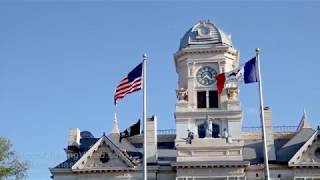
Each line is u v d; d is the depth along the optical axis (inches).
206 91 3619.6
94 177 3324.3
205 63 3663.9
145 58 2529.5
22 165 3321.9
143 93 2488.9
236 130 3489.2
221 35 3725.4
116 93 2529.5
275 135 3671.3
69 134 3659.0
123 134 2714.1
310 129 3533.5
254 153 3405.5
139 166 3307.1
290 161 3216.0
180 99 3607.3
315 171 3225.9
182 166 3238.2
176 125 3535.9
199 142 3314.5
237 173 3225.9
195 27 3784.5
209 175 3238.2
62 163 3435.0
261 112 2357.3
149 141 3444.9
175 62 3789.4
